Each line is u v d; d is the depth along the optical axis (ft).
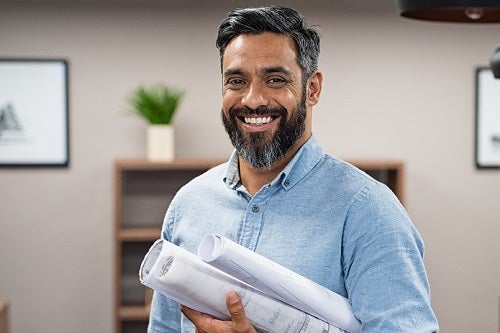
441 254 12.42
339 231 4.09
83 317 12.07
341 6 11.98
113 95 11.82
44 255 11.96
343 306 3.96
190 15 11.84
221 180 4.61
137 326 12.01
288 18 4.00
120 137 11.87
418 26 12.12
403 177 11.72
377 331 3.84
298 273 4.12
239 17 4.00
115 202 11.39
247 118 4.03
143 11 11.78
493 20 5.10
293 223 4.23
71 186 11.91
